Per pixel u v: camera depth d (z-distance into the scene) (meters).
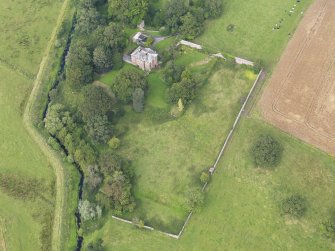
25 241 152.50
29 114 184.25
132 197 152.38
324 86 171.88
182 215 149.12
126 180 154.50
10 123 183.38
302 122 163.38
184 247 142.62
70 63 184.75
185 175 157.00
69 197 160.50
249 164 156.12
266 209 146.12
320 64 178.50
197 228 145.88
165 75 177.88
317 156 154.38
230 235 142.88
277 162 154.38
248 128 164.75
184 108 172.75
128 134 170.62
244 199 149.38
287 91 172.50
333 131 159.75
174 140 166.00
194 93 173.25
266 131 162.75
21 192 164.25
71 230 153.25
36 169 169.50
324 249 136.12
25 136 178.50
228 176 155.12
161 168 160.00
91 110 167.50
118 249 144.75
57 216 156.75
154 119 172.00
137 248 144.25
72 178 164.75
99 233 149.50
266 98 171.75
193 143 164.25
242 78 178.38
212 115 169.88
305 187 148.38
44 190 163.88
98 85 184.12
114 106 176.38
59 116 175.50
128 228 149.00
